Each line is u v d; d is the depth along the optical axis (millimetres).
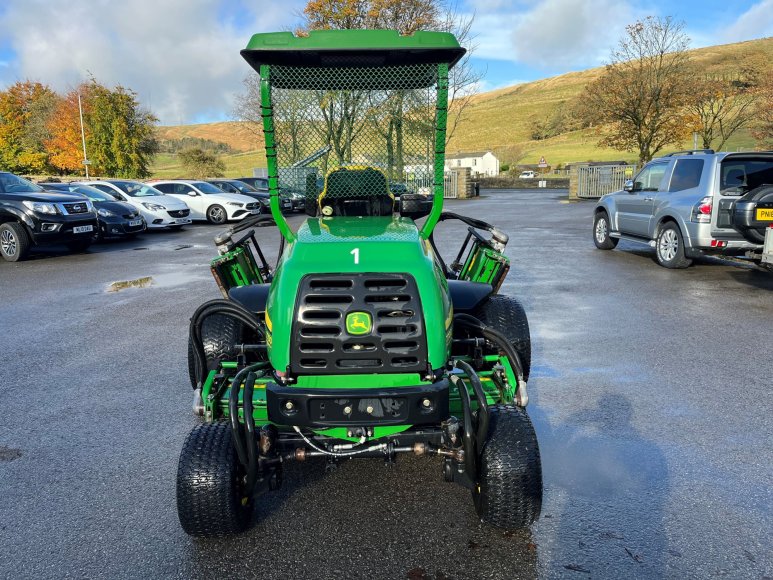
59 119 48969
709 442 4500
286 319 3260
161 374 6195
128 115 48875
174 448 4590
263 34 3611
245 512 3439
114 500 3887
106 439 4750
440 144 3908
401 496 3887
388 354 3236
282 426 3418
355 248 3396
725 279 10445
